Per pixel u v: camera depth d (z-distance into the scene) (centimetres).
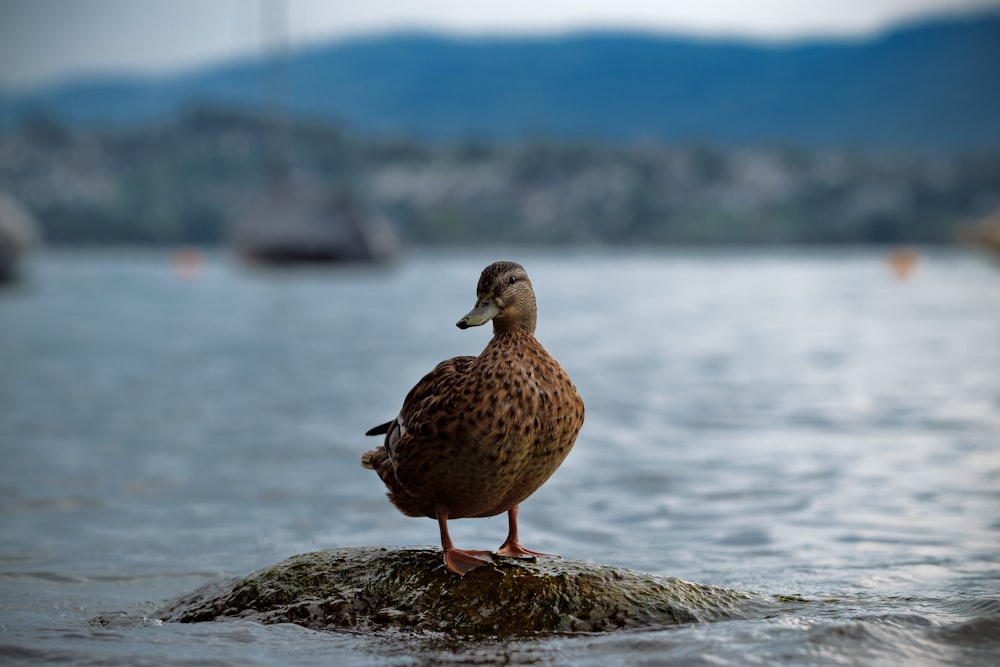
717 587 547
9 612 586
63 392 1661
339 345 2495
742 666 440
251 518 841
